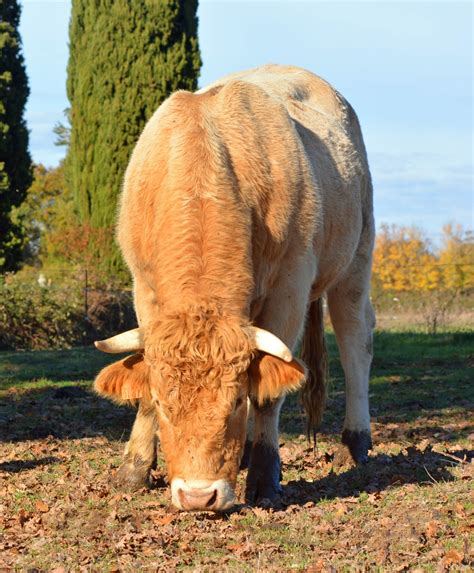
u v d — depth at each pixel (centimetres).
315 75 859
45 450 892
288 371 546
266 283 634
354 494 680
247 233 589
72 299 2200
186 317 536
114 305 2298
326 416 1116
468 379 1446
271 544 550
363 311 838
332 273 764
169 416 527
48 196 5191
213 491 517
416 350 1875
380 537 545
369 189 861
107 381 572
